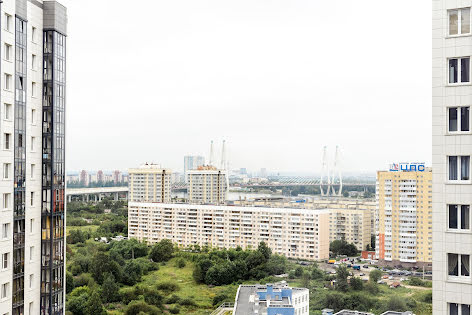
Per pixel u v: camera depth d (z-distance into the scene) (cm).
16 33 8538
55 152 9425
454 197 5028
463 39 5003
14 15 8456
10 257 8356
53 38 9400
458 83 5038
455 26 5069
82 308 15500
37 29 9244
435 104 5125
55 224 9419
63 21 9762
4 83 8244
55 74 9450
